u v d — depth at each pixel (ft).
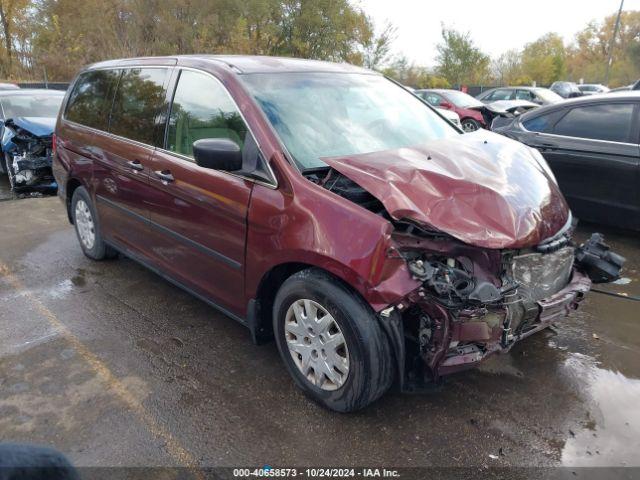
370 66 99.14
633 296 14.47
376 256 8.09
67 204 17.33
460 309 8.11
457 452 8.59
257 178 9.80
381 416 9.43
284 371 10.84
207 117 11.17
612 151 17.94
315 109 11.09
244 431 9.08
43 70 95.86
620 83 163.12
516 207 9.12
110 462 8.39
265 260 9.67
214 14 89.97
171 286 15.06
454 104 49.19
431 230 8.38
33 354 11.50
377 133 11.44
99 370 10.88
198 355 11.46
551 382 10.48
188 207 11.35
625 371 10.89
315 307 9.19
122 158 13.47
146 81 13.38
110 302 14.05
